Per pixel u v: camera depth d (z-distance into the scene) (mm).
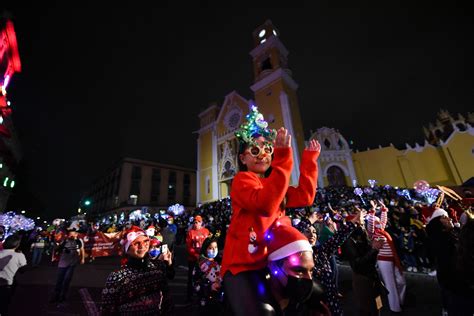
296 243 1183
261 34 35969
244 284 1188
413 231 7598
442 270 2742
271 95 30031
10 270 4270
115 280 2277
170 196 50375
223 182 33156
